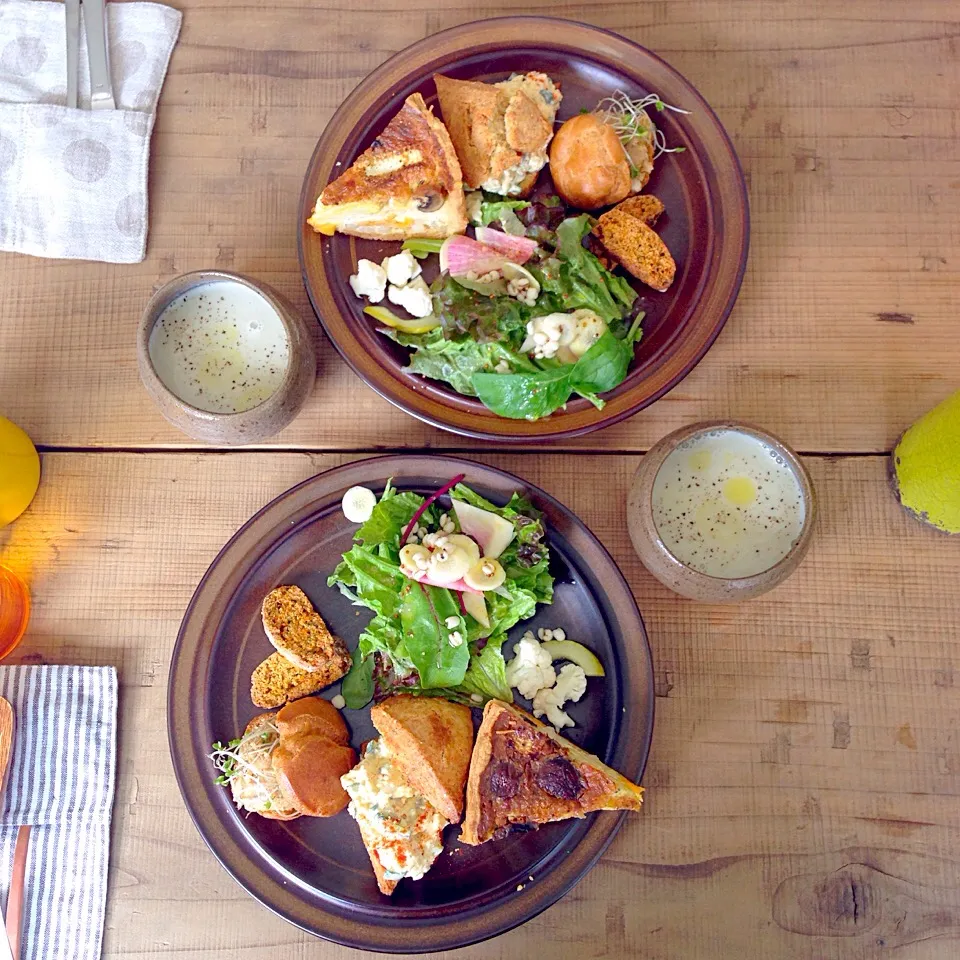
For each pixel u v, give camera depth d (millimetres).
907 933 651
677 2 724
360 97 685
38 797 663
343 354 659
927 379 697
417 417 653
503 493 655
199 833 632
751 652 676
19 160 713
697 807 663
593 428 652
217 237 715
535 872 628
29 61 724
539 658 642
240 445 696
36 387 707
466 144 680
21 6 723
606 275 672
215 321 661
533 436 647
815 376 698
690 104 683
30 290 714
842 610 679
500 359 657
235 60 726
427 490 655
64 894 658
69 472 698
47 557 691
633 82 687
